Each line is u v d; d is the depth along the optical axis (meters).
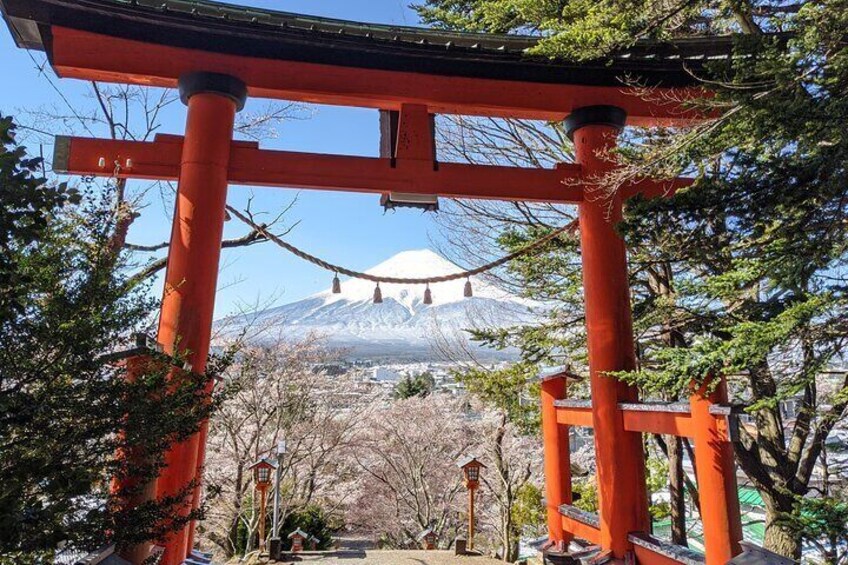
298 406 12.81
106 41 3.99
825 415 5.20
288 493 13.05
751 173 2.98
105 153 4.07
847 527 3.96
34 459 1.99
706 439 3.18
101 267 2.29
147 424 2.32
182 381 2.75
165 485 3.40
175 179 4.20
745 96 2.83
